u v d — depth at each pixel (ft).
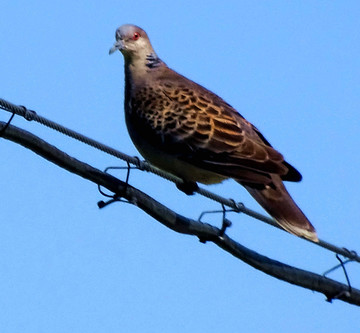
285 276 37.99
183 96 40.34
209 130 38.88
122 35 41.98
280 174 37.58
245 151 38.19
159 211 34.37
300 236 36.14
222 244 36.47
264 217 37.68
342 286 39.55
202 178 39.52
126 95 42.06
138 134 40.45
